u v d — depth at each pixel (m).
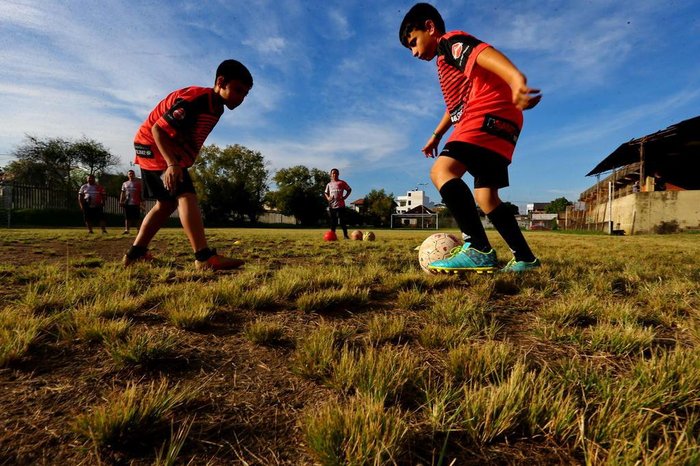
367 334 1.85
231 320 2.04
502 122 2.89
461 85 2.99
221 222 49.72
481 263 3.07
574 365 1.44
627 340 1.64
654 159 25.09
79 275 3.29
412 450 0.97
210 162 48.94
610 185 22.69
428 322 2.04
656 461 0.88
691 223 19.97
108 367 1.43
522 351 1.62
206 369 1.45
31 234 10.46
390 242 8.88
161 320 2.00
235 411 1.16
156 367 1.44
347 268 3.66
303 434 1.03
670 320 2.01
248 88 3.34
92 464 0.92
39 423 1.07
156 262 4.04
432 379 1.36
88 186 11.34
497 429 1.03
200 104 3.21
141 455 0.96
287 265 4.34
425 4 3.00
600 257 5.27
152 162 3.53
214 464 0.93
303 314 2.17
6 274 3.28
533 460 0.95
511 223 3.26
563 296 2.56
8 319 1.77
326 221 62.50
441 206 95.25
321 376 1.37
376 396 1.18
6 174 38.19
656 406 1.14
